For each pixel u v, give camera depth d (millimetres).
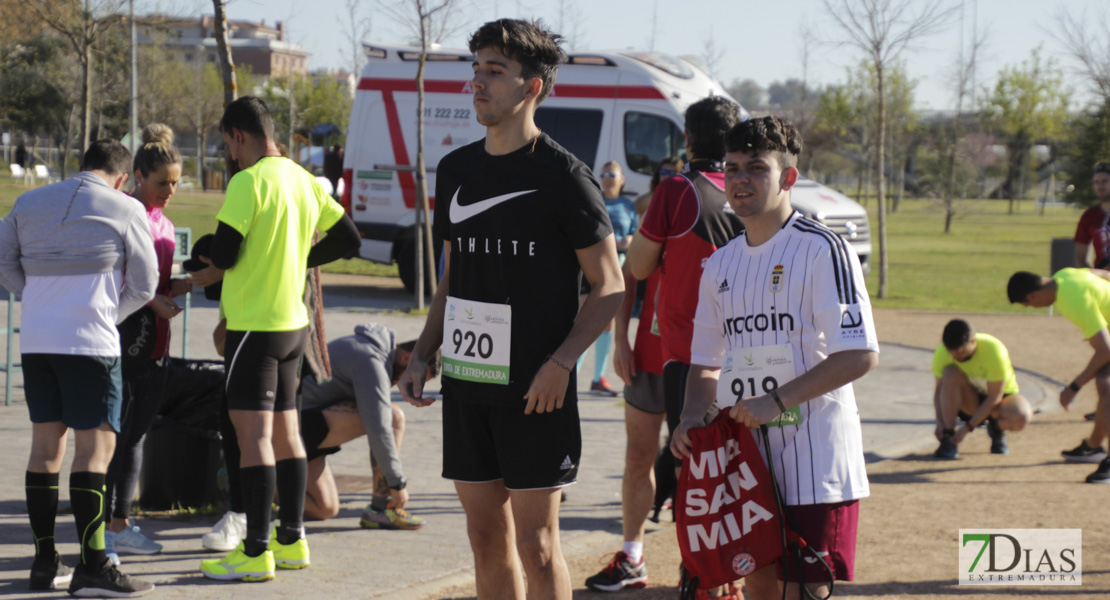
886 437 10414
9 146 65625
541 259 4141
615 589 5836
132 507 7230
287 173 5695
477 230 4203
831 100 59312
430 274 20766
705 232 5332
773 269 3938
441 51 20531
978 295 24766
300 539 5996
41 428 5438
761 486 3826
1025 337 18047
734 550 3855
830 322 3797
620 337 5879
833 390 3840
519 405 4160
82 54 23656
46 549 5469
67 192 5379
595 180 4230
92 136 45281
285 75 67438
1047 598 5695
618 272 4223
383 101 20703
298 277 5730
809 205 21188
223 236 5430
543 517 4223
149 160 6219
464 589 5750
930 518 7473
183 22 24750
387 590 5641
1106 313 8836
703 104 5578
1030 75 70188
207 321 16312
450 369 4312
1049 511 7664
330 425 6887
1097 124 49969
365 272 26688
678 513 4020
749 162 3930
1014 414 9656
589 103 19766
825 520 3855
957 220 64500
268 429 5711
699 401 4164
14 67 52531
